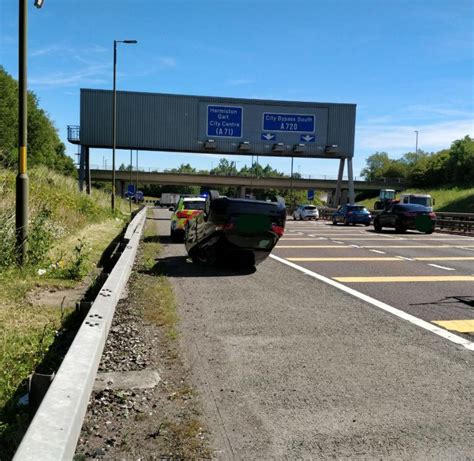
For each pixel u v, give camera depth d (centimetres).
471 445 348
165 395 420
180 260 1312
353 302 809
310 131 4344
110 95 4166
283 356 529
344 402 415
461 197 6900
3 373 423
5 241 867
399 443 349
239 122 4266
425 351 554
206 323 661
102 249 1319
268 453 331
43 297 718
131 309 707
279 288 927
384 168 14350
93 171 8869
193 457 323
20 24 884
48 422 262
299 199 11338
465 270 1209
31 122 7206
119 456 320
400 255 1532
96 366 402
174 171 8912
